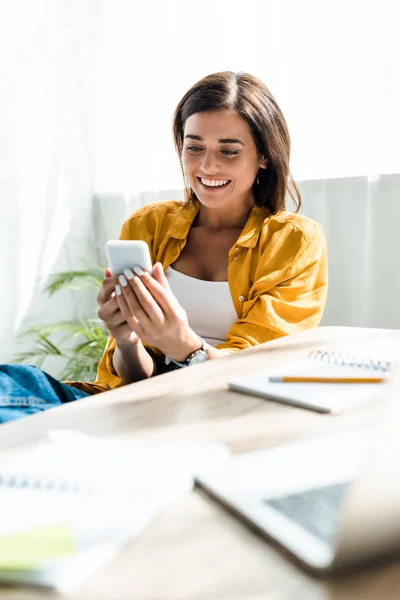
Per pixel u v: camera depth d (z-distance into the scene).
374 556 0.33
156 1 2.38
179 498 0.43
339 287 1.98
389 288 1.85
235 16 2.12
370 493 0.31
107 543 0.36
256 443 0.53
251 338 1.25
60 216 2.75
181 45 2.31
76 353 2.54
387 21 1.75
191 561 0.35
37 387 0.96
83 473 0.47
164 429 0.59
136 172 2.56
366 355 0.84
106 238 2.84
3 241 2.54
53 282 2.72
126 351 1.17
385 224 1.83
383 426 0.31
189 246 1.48
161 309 1.02
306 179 1.99
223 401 0.67
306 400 0.63
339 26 1.86
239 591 0.32
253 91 1.38
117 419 0.63
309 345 0.94
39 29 2.63
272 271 1.35
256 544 0.36
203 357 1.07
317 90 1.93
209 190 1.39
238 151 1.36
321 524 0.37
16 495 0.43
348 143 1.90
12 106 2.54
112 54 2.60
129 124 2.56
